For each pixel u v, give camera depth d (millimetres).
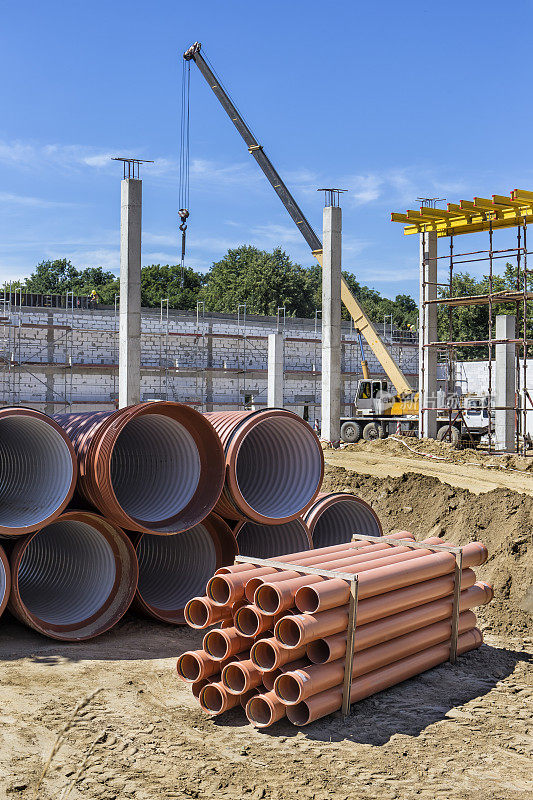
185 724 6672
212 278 90750
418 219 23969
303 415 47312
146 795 5441
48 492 9031
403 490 14523
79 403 36938
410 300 90438
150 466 10453
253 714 6660
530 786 5680
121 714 6852
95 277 92750
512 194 20453
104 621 9156
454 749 6262
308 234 31438
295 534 10953
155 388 39719
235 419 10055
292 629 6727
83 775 5699
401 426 31188
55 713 6824
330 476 16328
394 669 7535
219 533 10352
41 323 36594
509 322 24031
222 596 7070
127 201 23016
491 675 8016
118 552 9352
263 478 11281
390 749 6242
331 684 6707
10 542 8891
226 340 43250
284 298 78125
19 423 9109
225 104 30703
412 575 7535
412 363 54594
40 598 9984
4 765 5809
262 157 30891
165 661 8367
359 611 6859
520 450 25250
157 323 41375
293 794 5488
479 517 12188
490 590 8914
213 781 5656
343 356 49750
